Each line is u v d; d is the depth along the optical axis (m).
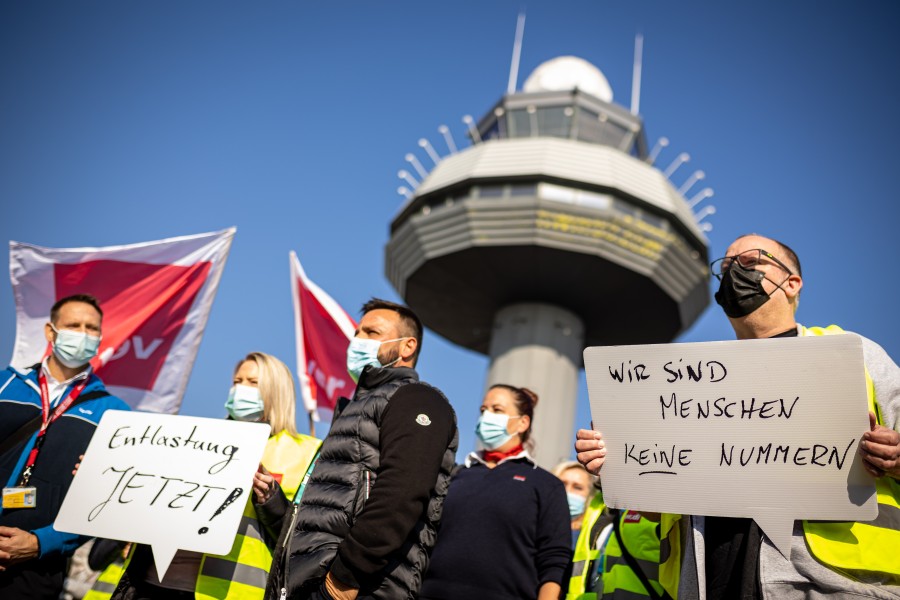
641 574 4.65
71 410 5.24
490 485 5.22
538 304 37.75
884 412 3.34
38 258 7.34
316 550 3.56
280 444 5.24
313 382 8.02
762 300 3.60
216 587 4.51
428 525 3.76
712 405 3.37
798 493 3.14
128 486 4.32
